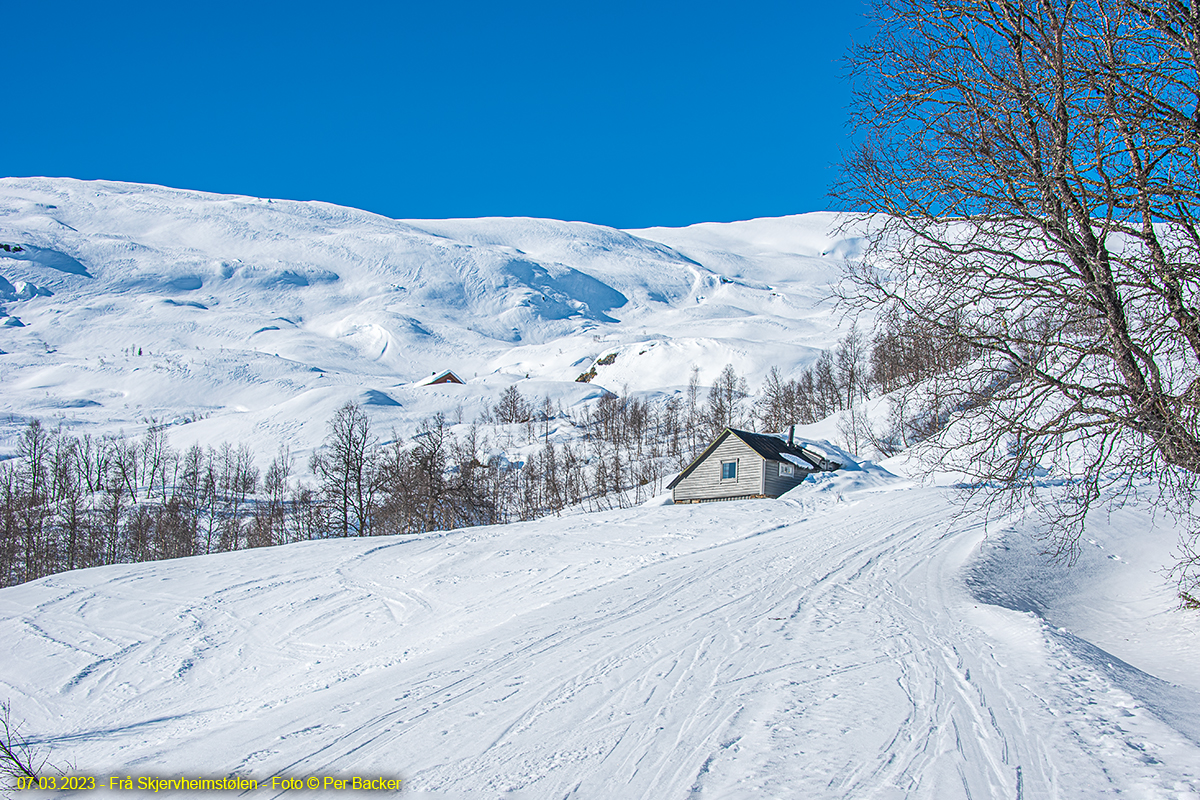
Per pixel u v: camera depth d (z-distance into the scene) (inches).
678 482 1738.4
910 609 472.4
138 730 391.2
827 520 999.6
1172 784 188.1
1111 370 301.3
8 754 302.2
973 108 284.2
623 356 6614.2
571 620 486.9
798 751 227.5
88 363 7529.5
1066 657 327.0
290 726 301.9
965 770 207.3
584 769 224.7
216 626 719.1
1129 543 780.0
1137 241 289.1
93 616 756.0
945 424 331.0
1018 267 294.2
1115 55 270.5
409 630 649.0
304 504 2314.2
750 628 423.8
